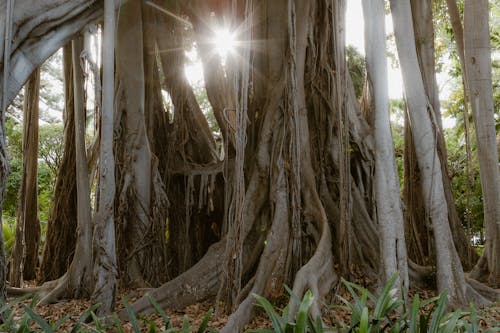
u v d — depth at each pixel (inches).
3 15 238.5
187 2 507.5
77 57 483.8
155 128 520.4
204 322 170.2
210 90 525.0
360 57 842.2
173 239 505.0
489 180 418.3
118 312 315.0
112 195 299.6
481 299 331.0
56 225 541.3
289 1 347.3
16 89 254.5
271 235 338.6
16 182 945.5
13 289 452.4
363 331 146.3
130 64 448.5
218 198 515.2
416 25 445.1
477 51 426.0
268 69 402.6
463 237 499.2
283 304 313.6
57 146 979.9
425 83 449.7
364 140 443.8
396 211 293.1
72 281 435.2
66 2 270.7
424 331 164.9
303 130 389.4
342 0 424.8
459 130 853.8
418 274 389.4
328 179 414.6
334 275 325.4
